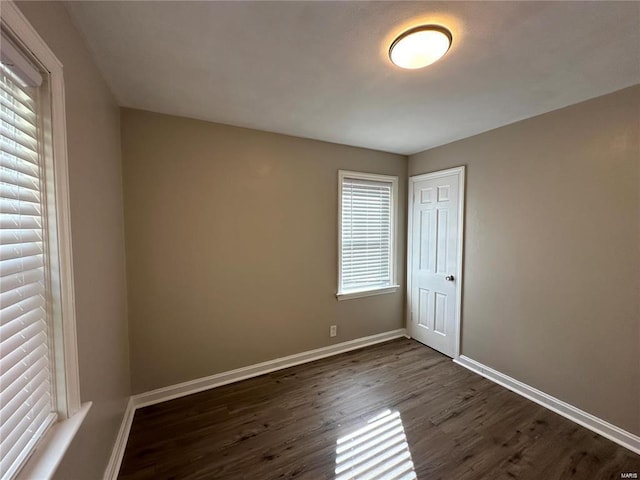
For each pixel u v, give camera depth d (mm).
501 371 2525
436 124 2449
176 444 1794
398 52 1383
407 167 3525
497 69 1594
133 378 2168
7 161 832
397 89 1834
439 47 1325
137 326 2164
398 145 3084
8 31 752
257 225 2609
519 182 2361
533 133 2262
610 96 1848
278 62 1529
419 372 2711
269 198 2656
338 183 3031
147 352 2207
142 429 1928
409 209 3490
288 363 2836
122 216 2059
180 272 2301
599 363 1923
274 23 1226
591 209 1948
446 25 1236
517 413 2111
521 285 2365
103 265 1528
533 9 1140
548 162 2172
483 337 2670
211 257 2414
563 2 1102
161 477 1557
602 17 1185
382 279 3461
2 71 800
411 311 3518
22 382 855
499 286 2529
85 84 1325
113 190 1825
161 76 1659
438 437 1865
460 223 2844
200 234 2361
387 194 3451
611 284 1867
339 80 1718
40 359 959
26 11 839
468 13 1165
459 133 2676
